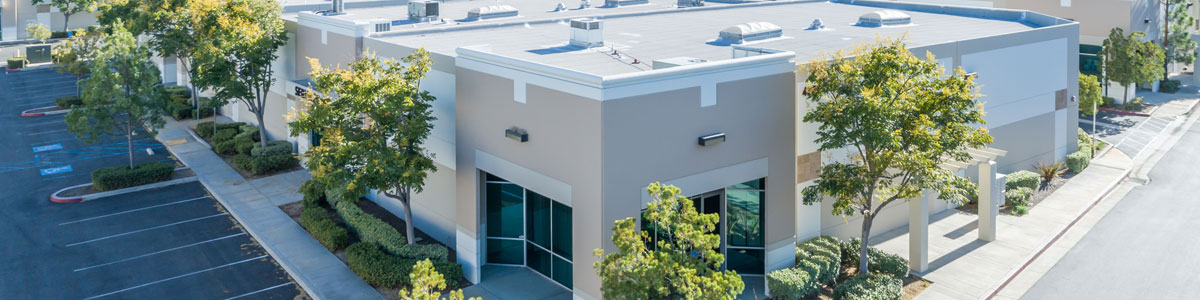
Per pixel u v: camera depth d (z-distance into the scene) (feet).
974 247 118.21
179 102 210.59
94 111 144.15
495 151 103.50
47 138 187.93
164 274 110.32
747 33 137.49
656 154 91.71
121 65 149.48
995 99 138.41
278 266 113.19
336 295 102.27
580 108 89.10
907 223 129.18
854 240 113.09
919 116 92.84
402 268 103.50
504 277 109.29
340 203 130.11
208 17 159.02
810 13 186.50
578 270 94.48
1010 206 134.92
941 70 97.45
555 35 146.00
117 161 168.04
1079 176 154.10
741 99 97.50
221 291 104.99
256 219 130.62
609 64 114.52
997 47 136.56
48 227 128.67
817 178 110.93
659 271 70.95
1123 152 173.47
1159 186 149.18
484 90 103.65
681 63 102.68
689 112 93.25
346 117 109.81
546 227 107.45
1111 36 207.62
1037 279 108.17
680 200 75.00
